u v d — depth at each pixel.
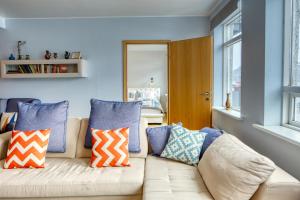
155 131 2.34
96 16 4.70
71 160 2.19
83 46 4.79
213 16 4.39
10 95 4.89
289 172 1.78
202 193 1.55
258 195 1.33
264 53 2.19
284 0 2.14
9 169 1.95
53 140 2.21
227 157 1.58
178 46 4.43
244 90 2.67
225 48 4.19
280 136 1.80
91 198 1.77
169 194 1.52
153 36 4.73
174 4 3.97
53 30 4.79
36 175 1.83
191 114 4.29
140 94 7.78
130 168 1.99
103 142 2.04
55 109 2.29
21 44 4.82
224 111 3.48
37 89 4.86
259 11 2.29
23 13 4.45
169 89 4.60
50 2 3.80
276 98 2.19
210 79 4.06
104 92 4.83
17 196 1.72
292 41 2.11
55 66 4.67
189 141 2.11
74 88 4.84
